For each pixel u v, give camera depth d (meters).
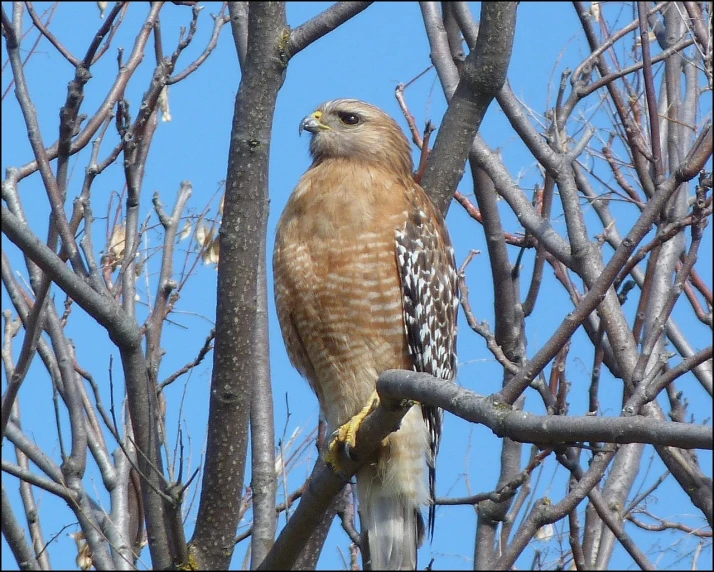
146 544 10.48
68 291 8.66
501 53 10.47
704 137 8.85
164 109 11.07
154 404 9.22
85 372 9.80
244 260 9.01
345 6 9.05
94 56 9.84
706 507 9.24
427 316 11.32
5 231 8.28
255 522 9.83
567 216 10.73
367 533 10.81
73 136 9.34
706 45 11.58
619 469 10.08
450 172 11.16
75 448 9.14
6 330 10.30
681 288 9.10
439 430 11.37
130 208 9.98
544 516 8.88
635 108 11.88
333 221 11.16
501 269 11.32
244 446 9.16
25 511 9.80
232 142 9.01
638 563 9.22
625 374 10.07
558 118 11.27
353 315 11.18
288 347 11.91
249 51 8.99
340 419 11.59
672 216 11.37
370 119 11.99
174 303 10.71
